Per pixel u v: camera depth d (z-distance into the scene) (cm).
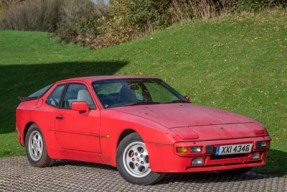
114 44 2758
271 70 1625
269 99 1426
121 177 829
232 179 816
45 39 3284
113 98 856
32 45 3128
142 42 2286
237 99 1479
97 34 3114
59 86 948
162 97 887
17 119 1018
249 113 1365
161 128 739
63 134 891
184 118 771
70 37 3212
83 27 3170
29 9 3934
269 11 2302
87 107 847
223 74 1691
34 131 963
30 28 3900
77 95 892
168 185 771
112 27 2786
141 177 767
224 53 1895
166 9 2616
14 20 3941
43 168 947
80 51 2964
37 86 2127
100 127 823
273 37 1939
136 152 774
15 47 3075
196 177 827
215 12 2444
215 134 740
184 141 721
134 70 2006
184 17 2550
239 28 2138
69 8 3294
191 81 1717
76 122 865
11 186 805
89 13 3200
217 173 859
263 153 775
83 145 855
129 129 780
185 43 2114
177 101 891
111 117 809
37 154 957
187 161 721
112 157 807
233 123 779
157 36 2309
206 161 730
